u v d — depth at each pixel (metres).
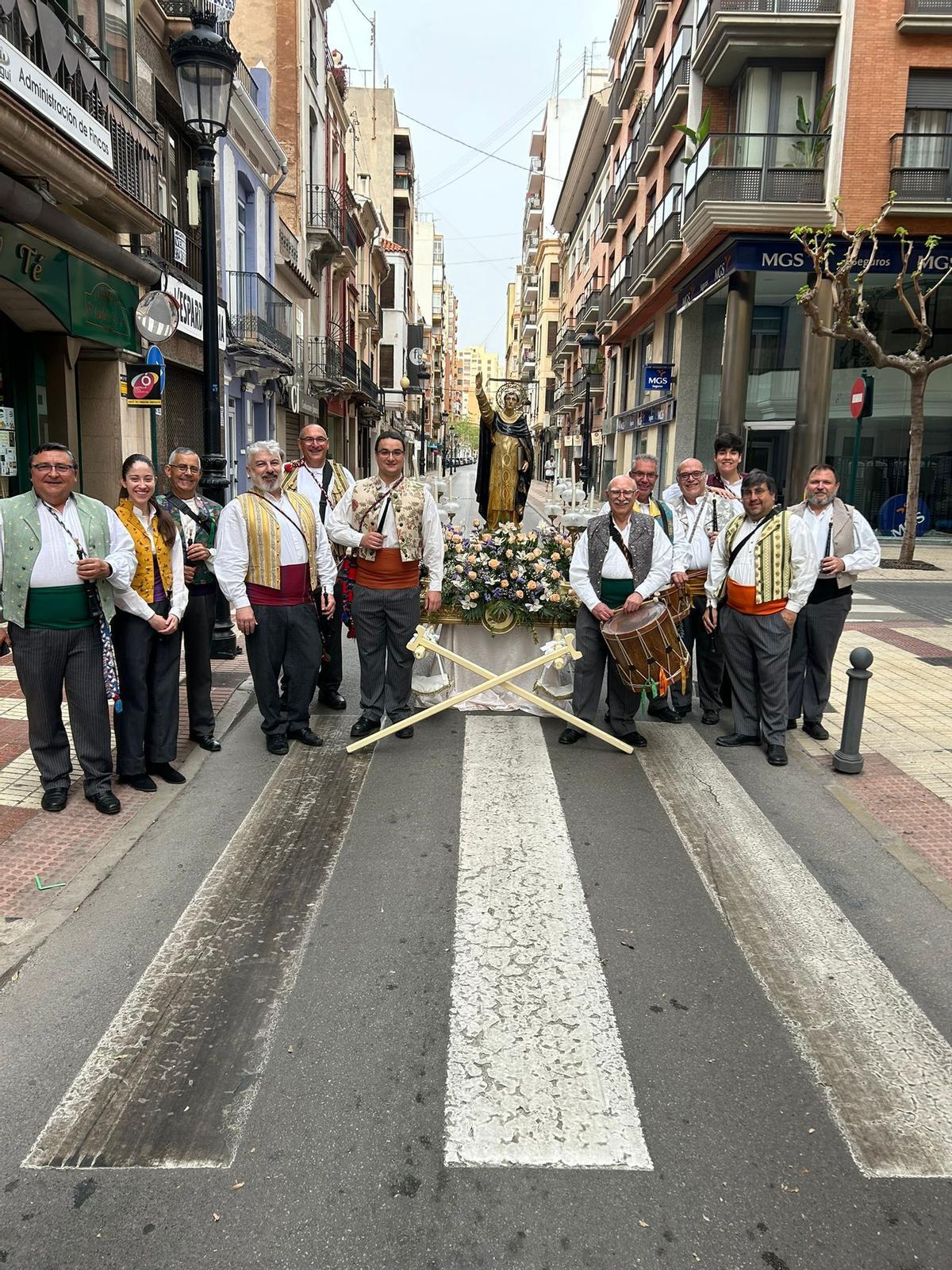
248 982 3.31
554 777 5.40
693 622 6.57
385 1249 2.22
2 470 9.18
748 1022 3.12
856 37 17.31
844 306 14.87
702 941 3.63
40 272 8.56
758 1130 2.62
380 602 5.90
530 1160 2.50
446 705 5.75
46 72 8.18
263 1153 2.51
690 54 21.05
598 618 5.73
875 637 9.66
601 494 38.59
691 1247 2.24
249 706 6.79
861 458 21.20
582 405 49.19
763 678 5.73
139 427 11.99
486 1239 2.25
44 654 4.51
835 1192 2.41
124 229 10.77
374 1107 2.69
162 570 5.06
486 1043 2.98
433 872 4.16
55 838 4.43
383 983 3.30
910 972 3.46
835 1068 2.90
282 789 5.17
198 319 14.45
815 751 5.98
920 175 17.53
